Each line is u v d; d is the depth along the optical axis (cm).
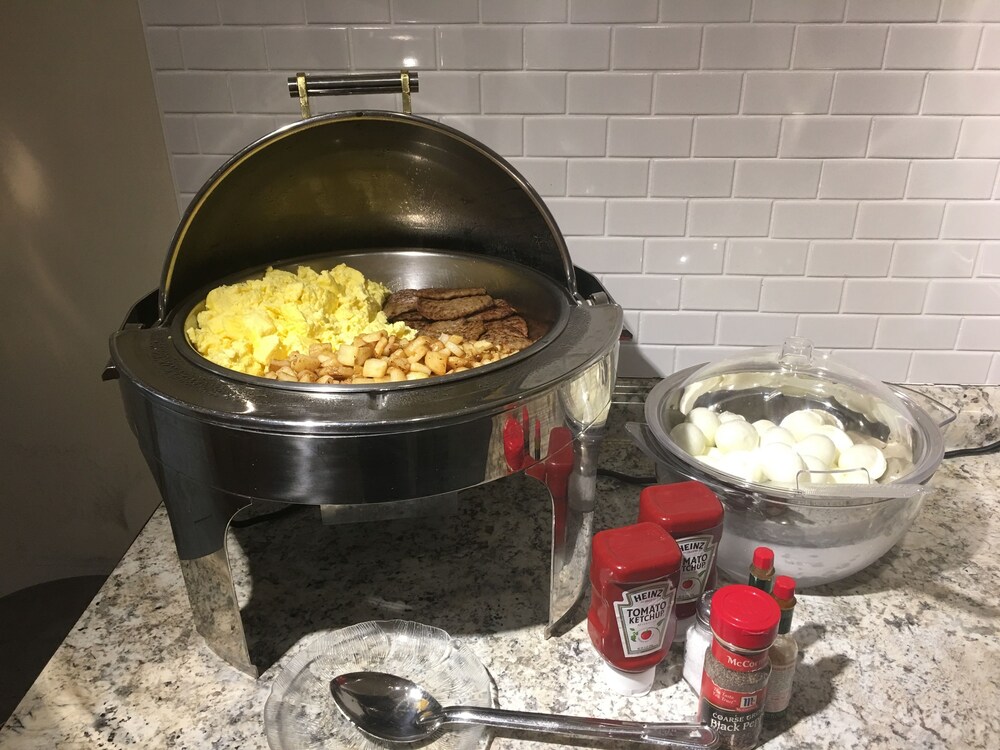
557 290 93
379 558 96
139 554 96
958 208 111
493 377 71
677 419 95
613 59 104
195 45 104
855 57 102
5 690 124
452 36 103
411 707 73
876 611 86
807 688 76
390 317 100
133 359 74
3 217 122
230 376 70
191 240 91
